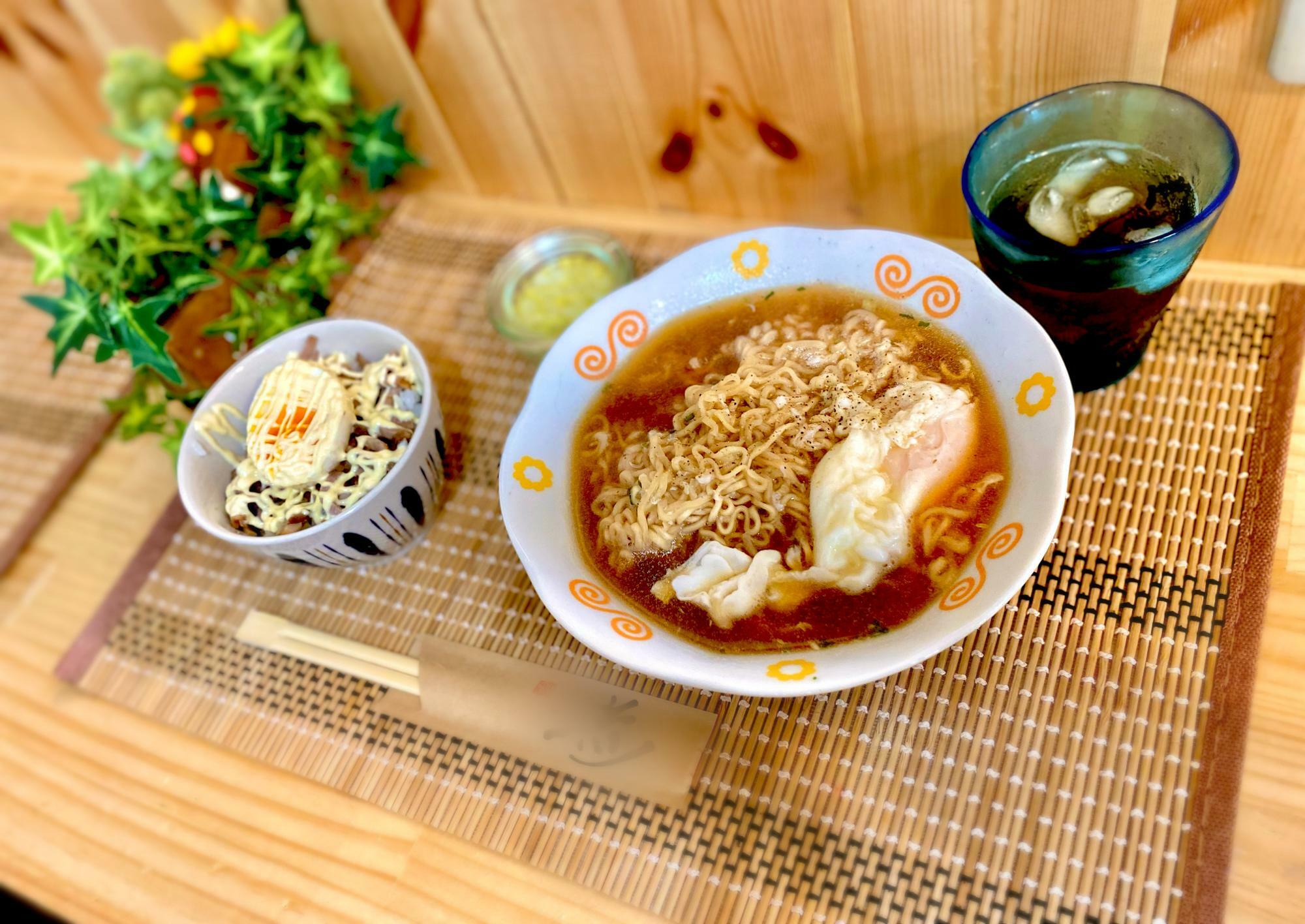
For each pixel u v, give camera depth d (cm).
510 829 37
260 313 52
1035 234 37
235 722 43
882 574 34
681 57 46
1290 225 41
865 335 40
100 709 45
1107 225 36
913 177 47
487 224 58
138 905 38
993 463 35
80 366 59
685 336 43
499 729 39
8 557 51
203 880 38
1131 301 35
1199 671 34
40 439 57
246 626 45
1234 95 37
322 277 54
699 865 34
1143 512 38
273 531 41
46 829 41
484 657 41
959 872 32
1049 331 38
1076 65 39
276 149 55
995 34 39
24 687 47
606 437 41
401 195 61
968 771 34
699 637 34
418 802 38
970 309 37
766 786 35
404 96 56
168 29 64
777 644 33
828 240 40
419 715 40
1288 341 40
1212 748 32
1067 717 34
